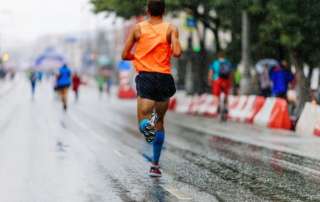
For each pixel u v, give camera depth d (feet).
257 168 83.61
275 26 160.04
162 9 71.26
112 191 65.72
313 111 139.03
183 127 158.40
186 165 85.46
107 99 370.73
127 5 214.28
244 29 198.59
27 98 346.74
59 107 255.70
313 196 64.08
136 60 70.59
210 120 186.60
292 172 80.38
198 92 260.01
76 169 81.51
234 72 255.70
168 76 70.28
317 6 156.25
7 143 114.01
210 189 67.05
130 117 196.34
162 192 65.00
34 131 140.05
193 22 260.42
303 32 160.45
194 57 288.51
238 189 67.36
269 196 63.67
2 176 76.33
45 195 64.13
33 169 81.71
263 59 235.20
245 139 126.21
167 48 70.38
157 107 71.51
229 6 186.80
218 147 109.91
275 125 156.35
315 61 188.03
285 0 156.35
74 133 135.54
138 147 107.86
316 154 100.99
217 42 244.01
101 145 110.83
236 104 187.11
